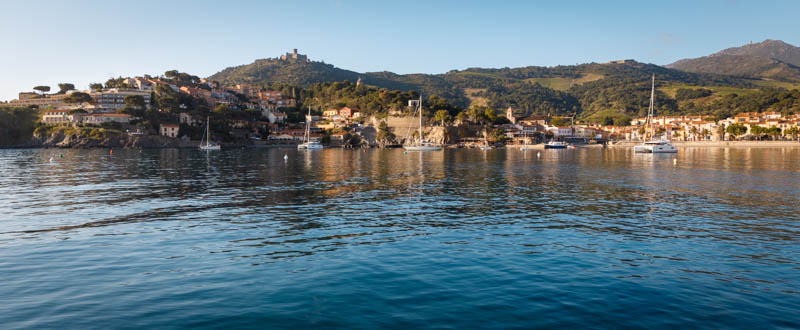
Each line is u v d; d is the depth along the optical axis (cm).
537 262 2330
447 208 4141
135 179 6781
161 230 3109
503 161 12294
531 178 7131
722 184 6131
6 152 17412
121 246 2650
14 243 2712
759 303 1766
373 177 7281
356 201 4581
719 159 12688
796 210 4009
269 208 4109
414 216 3709
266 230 3127
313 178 7075
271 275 2105
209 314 1653
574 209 4091
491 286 1958
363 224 3353
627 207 4206
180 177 7156
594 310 1695
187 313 1662
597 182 6494
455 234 3006
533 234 3012
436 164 10819
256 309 1698
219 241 2788
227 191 5372
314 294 1856
